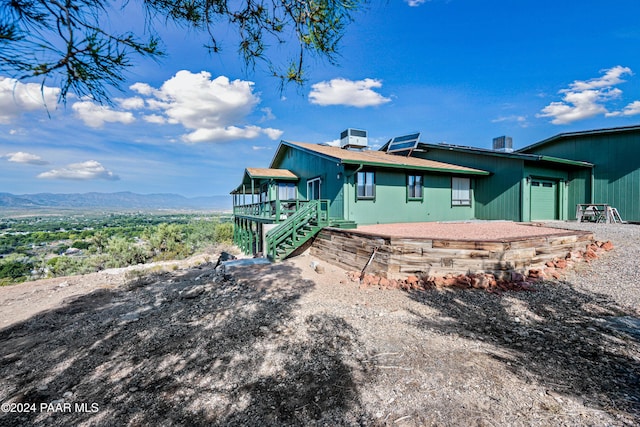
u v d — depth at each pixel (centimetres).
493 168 1354
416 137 1612
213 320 466
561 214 1376
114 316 527
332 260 838
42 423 247
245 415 244
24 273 2694
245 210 1786
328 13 229
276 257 891
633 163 1202
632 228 966
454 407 236
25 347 415
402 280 604
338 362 318
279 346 364
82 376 323
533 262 602
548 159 1146
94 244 3198
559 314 418
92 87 163
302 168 1446
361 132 1534
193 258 1731
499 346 336
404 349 338
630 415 215
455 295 519
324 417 236
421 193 1275
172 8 201
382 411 238
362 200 1118
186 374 314
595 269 589
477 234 758
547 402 236
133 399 275
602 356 301
